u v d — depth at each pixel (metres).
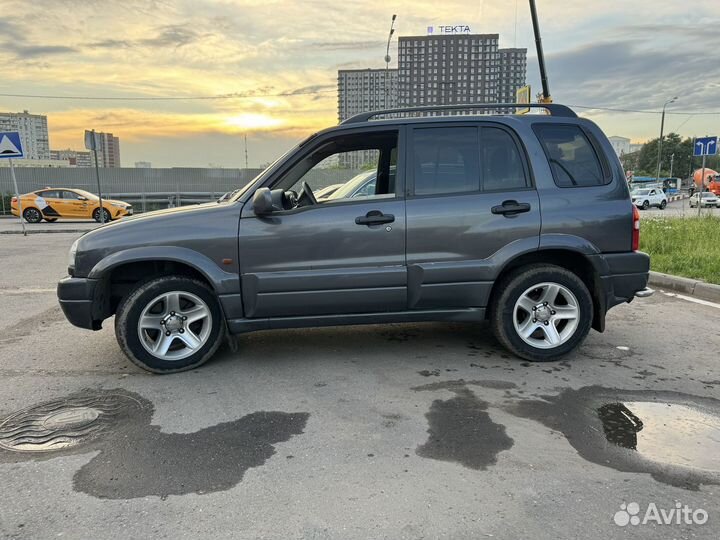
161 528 2.29
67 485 2.62
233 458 2.88
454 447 2.97
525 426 3.22
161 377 4.12
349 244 4.05
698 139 16.25
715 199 38.47
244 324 4.13
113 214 21.27
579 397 3.66
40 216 20.97
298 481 2.65
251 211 4.07
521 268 4.28
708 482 2.60
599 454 2.88
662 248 9.98
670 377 4.03
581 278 4.48
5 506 2.46
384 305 4.16
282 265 4.05
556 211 4.16
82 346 4.97
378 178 4.79
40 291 7.56
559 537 2.21
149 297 4.05
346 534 2.24
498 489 2.56
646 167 109.50
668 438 3.06
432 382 3.95
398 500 2.48
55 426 3.27
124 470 2.76
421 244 4.09
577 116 4.43
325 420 3.33
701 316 5.90
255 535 2.24
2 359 4.60
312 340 5.02
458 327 5.42
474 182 4.21
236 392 3.80
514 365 4.30
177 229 4.04
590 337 5.09
